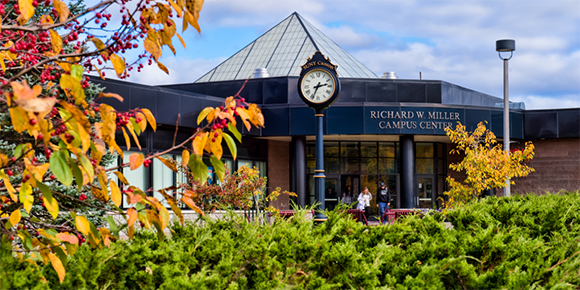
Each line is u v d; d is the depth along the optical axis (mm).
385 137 26203
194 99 21094
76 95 2781
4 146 8242
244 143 24172
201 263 3943
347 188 27188
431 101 26500
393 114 24141
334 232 4434
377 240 4387
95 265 3414
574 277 3684
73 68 3170
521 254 3994
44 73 3680
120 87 18328
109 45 3582
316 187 11695
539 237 4863
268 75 28406
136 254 3633
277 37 33969
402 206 24750
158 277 3453
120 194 3230
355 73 31891
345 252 3607
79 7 7289
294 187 24375
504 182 19688
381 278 3703
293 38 33438
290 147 24656
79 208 5988
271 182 25641
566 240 4777
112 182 3217
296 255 3869
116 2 3561
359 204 23656
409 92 26266
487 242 3975
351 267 3568
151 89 19422
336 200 27172
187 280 3295
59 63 3518
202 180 3328
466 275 3557
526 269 3875
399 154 26797
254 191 15906
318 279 3430
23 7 2938
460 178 29359
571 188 27109
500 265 3773
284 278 3578
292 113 23938
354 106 23969
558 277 3598
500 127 25812
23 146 3057
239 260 3709
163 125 20172
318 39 33594
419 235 4523
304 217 4914
